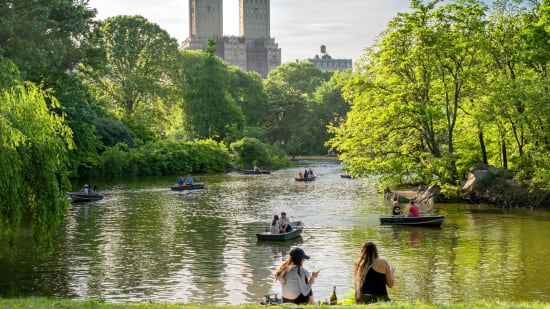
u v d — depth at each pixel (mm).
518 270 24156
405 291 21172
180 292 21375
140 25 103812
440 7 47219
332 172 89062
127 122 94188
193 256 27281
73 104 57000
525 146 44281
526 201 43594
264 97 139250
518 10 46938
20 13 44656
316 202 48719
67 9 49562
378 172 48969
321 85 170125
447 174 45719
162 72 108000
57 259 26516
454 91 47938
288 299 13953
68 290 21547
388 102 48531
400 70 48406
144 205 46656
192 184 61438
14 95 21281
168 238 31797
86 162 77250
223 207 45375
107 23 102250
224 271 24438
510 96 43781
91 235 32688
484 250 28156
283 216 32156
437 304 13703
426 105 46719
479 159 51000
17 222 19688
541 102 42125
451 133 47625
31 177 21109
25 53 43281
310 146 141125
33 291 21391
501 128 47531
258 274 23922
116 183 69125
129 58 102562
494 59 47281
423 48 46031
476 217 38906
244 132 115312
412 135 49750
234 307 14031
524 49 44969
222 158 94438
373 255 13508
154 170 85250
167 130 114938
